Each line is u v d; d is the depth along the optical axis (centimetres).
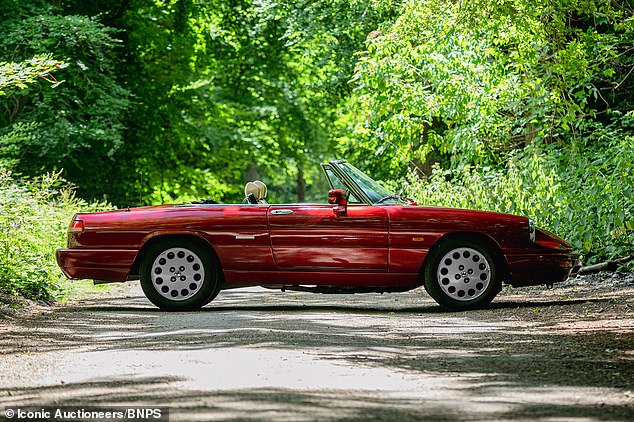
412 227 1449
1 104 3231
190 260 1476
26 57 3112
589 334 1098
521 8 1955
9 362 936
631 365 885
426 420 661
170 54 4097
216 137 4300
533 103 2144
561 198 1952
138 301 1695
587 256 1975
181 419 660
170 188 4341
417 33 2206
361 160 3681
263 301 1658
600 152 2134
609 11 2067
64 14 3744
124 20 3900
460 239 1456
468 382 808
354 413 681
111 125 3372
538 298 1588
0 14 3170
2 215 1744
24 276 1627
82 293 1866
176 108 4156
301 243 1454
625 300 1445
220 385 793
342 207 1453
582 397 739
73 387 791
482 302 1454
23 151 3247
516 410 693
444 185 2228
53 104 3297
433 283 1455
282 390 770
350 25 3319
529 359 930
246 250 1459
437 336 1117
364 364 902
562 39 2042
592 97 2483
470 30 2092
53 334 1160
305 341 1065
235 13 4272
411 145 2377
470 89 2238
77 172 3791
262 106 4738
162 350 1002
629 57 2317
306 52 3628
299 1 3456
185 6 4069
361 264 1450
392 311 1447
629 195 1842
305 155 5116
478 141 2273
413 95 2294
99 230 1483
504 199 2025
